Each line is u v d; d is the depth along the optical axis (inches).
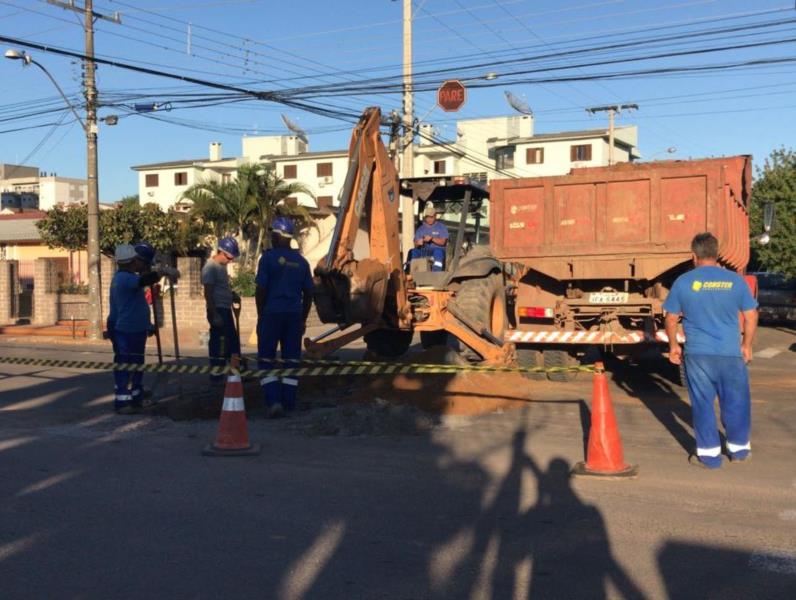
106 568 191.2
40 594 176.9
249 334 887.7
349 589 178.7
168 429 343.0
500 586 179.5
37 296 1050.7
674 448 305.4
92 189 858.8
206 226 1412.4
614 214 431.8
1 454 299.9
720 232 411.2
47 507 237.0
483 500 241.3
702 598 172.4
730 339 271.4
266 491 251.6
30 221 1569.9
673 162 474.6
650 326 443.2
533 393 427.8
